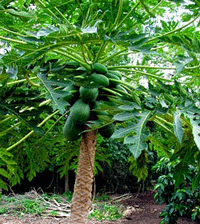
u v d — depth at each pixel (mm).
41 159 4422
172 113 2449
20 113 2574
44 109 2635
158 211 10875
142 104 2445
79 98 2869
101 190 13539
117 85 2945
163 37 2793
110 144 11602
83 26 2496
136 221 9695
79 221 2754
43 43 2438
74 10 3324
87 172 2846
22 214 9922
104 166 13242
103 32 2352
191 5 2561
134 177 13898
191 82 3174
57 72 2600
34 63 2674
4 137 3752
